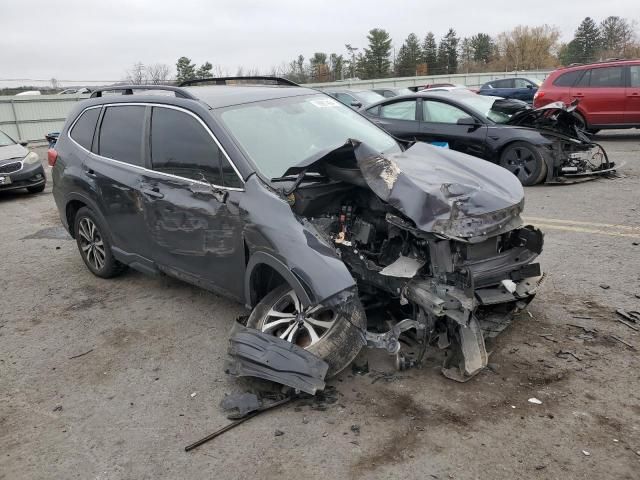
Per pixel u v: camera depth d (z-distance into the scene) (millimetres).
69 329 4676
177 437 3123
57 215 9258
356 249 3607
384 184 3406
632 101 12727
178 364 3949
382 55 72188
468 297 3236
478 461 2752
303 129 4406
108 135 5176
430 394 3318
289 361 3289
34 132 26750
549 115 8742
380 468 2750
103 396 3611
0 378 3936
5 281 5988
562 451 2787
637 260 5301
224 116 4156
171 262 4512
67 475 2883
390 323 3588
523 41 78875
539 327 4070
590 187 8602
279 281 3889
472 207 3402
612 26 81188
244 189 3771
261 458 2889
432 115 9711
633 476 2598
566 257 5516
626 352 3672
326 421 3143
